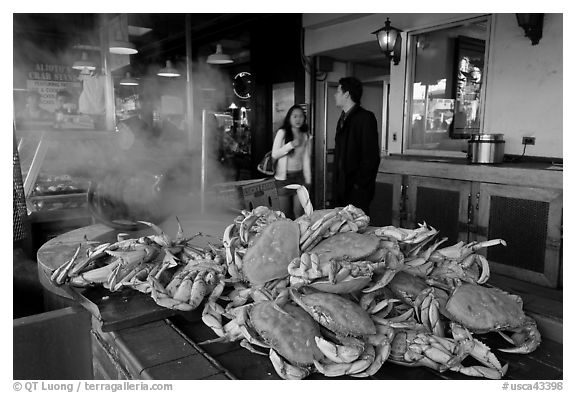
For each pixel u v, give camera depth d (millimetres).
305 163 4277
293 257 1672
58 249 2385
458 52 5098
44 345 1780
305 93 6895
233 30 7465
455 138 5262
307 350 1350
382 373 1397
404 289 1640
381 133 6957
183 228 2824
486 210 3842
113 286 1813
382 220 4832
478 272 1887
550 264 3436
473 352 1407
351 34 5988
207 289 1733
